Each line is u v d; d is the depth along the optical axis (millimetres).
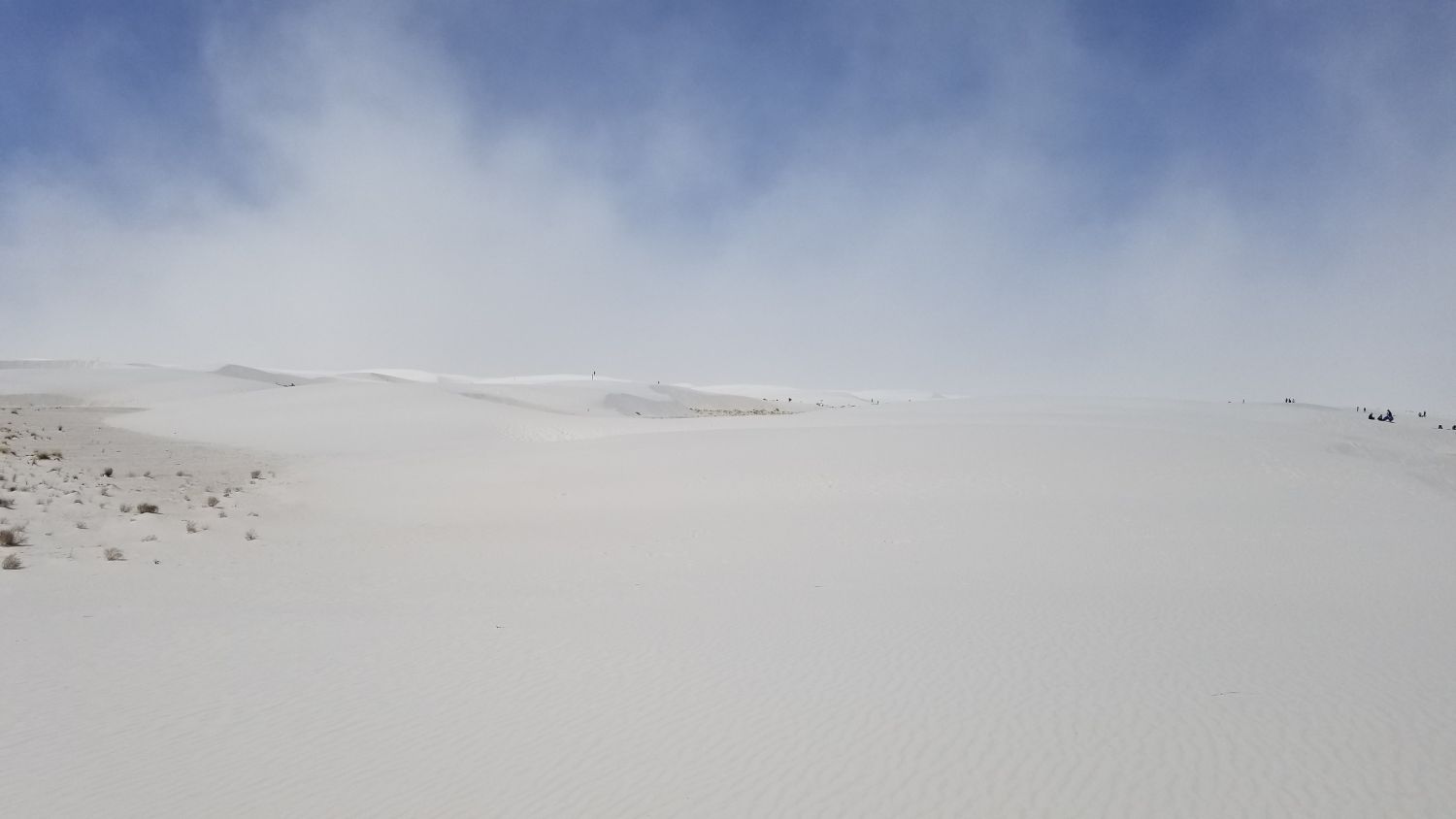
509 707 7684
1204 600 12234
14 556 14484
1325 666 8766
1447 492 24656
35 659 8961
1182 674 8492
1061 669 8742
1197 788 5949
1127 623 10734
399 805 5770
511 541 18875
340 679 8469
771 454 31031
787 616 11203
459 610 11680
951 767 6348
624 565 15773
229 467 33156
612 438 41188
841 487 25250
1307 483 24953
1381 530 19016
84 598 12203
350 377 151375
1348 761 6379
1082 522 19891
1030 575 14367
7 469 25969
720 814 5625
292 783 6105
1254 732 6941
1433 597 12516
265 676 8547
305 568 15477
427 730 7148
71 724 7176
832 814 5621
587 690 8164
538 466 32094
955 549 17031
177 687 8188
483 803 5801
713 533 19328
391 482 29547
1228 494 23500
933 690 8102
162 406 64000
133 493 23969
